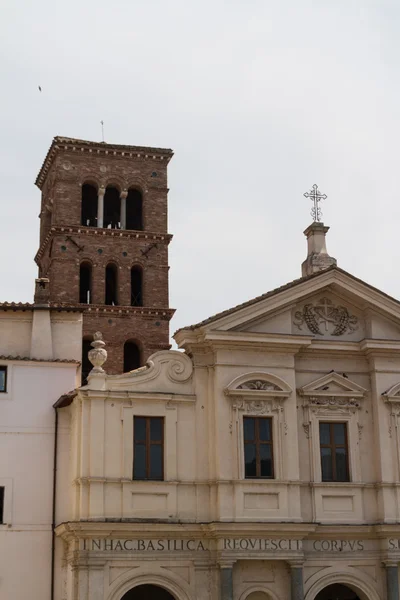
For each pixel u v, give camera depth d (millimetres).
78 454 51375
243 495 51969
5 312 58312
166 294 92438
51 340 58156
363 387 56188
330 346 55656
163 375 53469
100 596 49531
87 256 91125
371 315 56938
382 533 53469
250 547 51312
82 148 93625
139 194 96125
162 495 51656
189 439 52906
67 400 54188
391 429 55469
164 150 96375
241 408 53250
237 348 54062
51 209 94938
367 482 54719
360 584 53344
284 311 55656
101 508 50438
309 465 54094
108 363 87750
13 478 54094
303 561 52156
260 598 52250
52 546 53312
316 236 61250
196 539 51625
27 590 52531
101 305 89000
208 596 51125
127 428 51906
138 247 92812
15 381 55719
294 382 54531
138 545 50688
